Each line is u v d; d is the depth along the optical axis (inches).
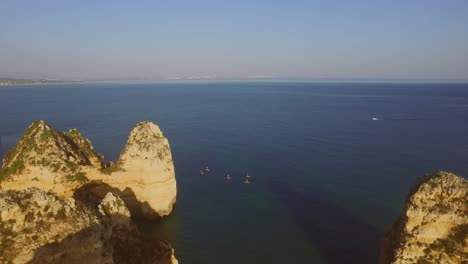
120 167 2279.8
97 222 1321.4
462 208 1373.0
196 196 2844.5
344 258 1978.3
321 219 2436.0
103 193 2210.9
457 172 3400.6
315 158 3929.6
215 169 3565.5
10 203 1185.4
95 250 1230.9
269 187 3051.2
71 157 2204.7
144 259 1525.6
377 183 3105.3
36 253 1132.5
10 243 1133.7
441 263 1353.3
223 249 2066.9
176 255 2006.6
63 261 1170.6
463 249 1334.9
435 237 1390.3
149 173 2288.4
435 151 4158.5
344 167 3580.2
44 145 2142.0
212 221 2401.6
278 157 3991.1
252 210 2583.7
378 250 2052.2
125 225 1568.7
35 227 1178.6
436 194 1427.2
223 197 2829.7
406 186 3024.1
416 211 1429.6
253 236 2212.1
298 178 3272.6
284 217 2466.8
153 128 2418.8
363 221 2394.2
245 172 3462.1
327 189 2984.7
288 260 1962.4
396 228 1578.5
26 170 2079.2
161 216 2389.3
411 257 1395.2
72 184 2124.8
